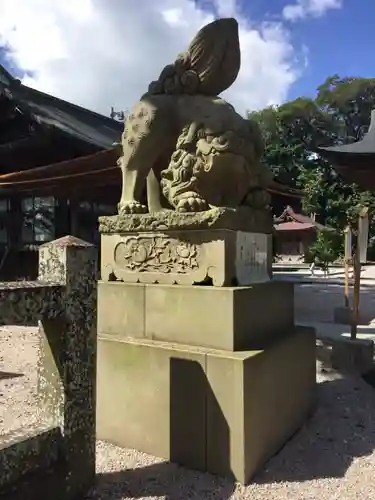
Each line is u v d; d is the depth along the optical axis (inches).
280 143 1483.8
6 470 78.9
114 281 138.3
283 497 98.5
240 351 112.3
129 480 104.4
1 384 180.1
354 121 1517.0
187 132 131.5
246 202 137.6
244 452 103.7
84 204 502.9
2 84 544.1
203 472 108.9
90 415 97.8
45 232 492.7
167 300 124.0
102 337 130.3
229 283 118.6
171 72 139.9
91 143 529.3
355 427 140.5
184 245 124.7
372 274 881.5
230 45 136.5
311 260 1160.8
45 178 345.1
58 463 89.5
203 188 128.2
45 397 93.7
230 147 125.5
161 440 116.1
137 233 134.3
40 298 84.6
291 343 132.8
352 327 229.6
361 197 1108.5
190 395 111.7
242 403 103.7
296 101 1481.3
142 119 136.6
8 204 497.0
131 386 122.1
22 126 549.0
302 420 141.4
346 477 108.2
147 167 138.6
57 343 91.3
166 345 119.8
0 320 76.7
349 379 195.0
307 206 1241.4
